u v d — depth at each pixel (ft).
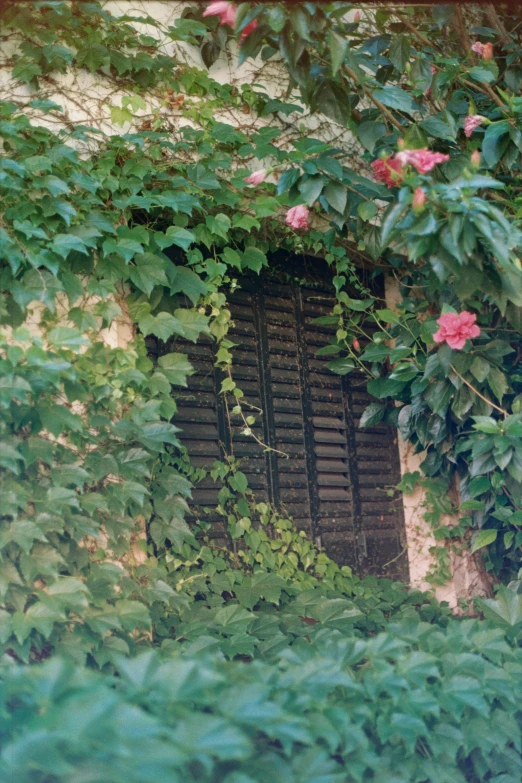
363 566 11.07
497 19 12.16
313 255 11.44
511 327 10.57
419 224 6.89
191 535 8.79
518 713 7.36
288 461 10.61
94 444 8.09
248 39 7.98
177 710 4.54
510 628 8.02
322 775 5.06
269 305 10.86
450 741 6.44
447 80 10.28
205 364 10.04
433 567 11.44
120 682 4.86
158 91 9.84
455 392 9.97
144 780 3.83
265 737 5.89
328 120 11.29
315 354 11.19
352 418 11.50
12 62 8.98
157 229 9.70
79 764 3.93
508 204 9.75
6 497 7.00
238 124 10.50
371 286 11.97
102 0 9.68
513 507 10.44
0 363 6.88
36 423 7.52
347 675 6.03
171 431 8.36
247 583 9.25
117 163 9.26
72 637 7.45
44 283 7.87
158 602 8.68
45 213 8.06
